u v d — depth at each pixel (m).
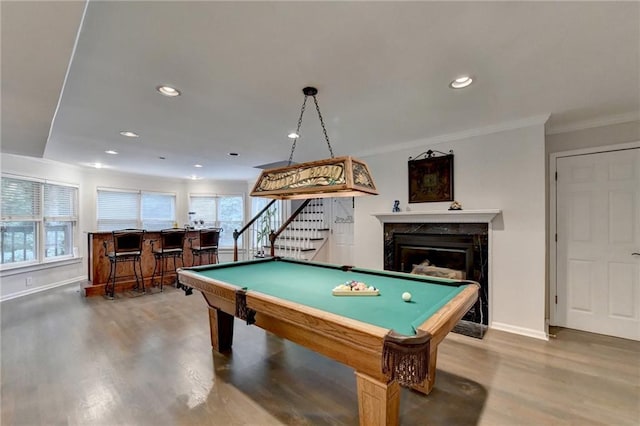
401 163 4.25
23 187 4.98
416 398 2.16
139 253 5.19
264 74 2.25
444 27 1.71
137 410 2.02
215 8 1.53
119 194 6.85
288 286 2.37
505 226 3.44
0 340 3.16
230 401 2.13
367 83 2.40
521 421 1.92
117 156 5.03
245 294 2.06
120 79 2.31
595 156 3.37
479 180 3.61
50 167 5.42
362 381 1.58
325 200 5.95
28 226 5.09
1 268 4.63
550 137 3.62
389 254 4.33
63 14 1.27
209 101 2.74
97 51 1.92
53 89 2.00
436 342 1.38
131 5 1.49
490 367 2.60
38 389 2.26
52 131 3.61
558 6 1.53
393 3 1.51
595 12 1.57
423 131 3.68
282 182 2.51
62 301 4.66
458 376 2.46
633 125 3.16
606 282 3.31
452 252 3.84
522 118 3.24
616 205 3.26
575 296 3.48
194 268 3.06
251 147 4.45
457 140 3.77
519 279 3.35
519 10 1.56
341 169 2.15
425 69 2.19
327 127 3.51
